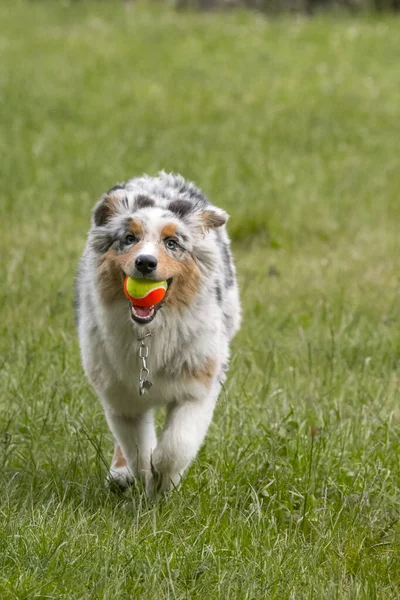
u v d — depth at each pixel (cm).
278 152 2291
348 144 2409
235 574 748
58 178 2016
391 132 2533
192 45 3272
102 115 2517
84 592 714
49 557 746
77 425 1011
